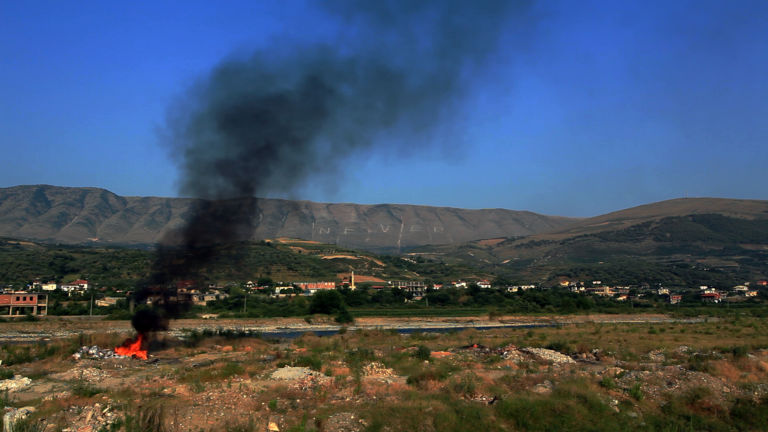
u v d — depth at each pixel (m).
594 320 117.19
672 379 28.72
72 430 19.92
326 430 20.41
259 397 24.44
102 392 25.72
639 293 187.12
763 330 70.12
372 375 30.52
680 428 22.80
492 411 22.55
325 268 182.25
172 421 20.98
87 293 112.12
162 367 36.53
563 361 37.81
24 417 21.30
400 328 102.06
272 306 109.44
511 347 44.44
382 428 20.52
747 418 23.66
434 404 22.55
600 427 21.73
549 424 21.62
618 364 35.91
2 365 36.72
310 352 42.50
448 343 52.72
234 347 49.34
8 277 133.75
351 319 104.06
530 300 142.38
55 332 76.62
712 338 58.06
